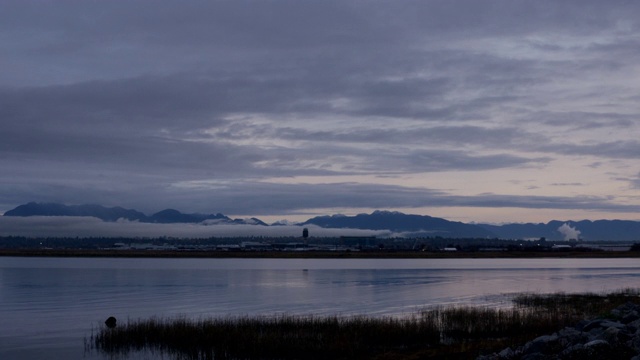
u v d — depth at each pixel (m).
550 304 63.75
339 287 100.81
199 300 78.94
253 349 38.19
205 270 161.38
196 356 38.50
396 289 96.12
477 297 80.50
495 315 48.75
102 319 60.09
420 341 40.91
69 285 107.38
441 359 34.56
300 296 84.06
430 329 42.00
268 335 41.06
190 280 119.69
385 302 74.69
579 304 62.72
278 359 36.78
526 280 117.94
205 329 43.69
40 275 138.00
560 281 114.62
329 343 38.81
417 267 181.88
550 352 27.66
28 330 52.91
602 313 44.75
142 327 45.16
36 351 42.91
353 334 41.31
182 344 41.97
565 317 47.25
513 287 99.56
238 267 182.00
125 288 100.00
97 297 84.44
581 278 124.31
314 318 50.84
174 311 66.56
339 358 36.44
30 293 91.31
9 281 117.31
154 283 111.62
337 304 72.50
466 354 35.25
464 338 41.72
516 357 28.59
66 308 70.69
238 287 101.50
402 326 43.19
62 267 182.62
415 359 34.94
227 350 38.53
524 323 44.75
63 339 47.88
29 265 198.62
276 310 66.31
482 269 168.00
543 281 114.81
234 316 59.00
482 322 45.44
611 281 114.38
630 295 74.31
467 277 128.38
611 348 24.97
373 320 46.47
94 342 44.81
